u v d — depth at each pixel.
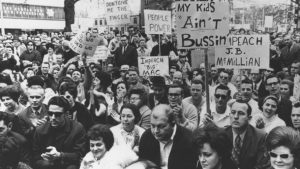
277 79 8.67
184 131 4.62
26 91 7.87
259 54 7.55
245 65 7.67
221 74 9.04
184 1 6.58
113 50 16.95
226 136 3.52
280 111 7.46
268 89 8.77
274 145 3.10
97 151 4.54
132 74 8.88
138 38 19.62
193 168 4.51
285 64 15.65
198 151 3.54
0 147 4.91
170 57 13.30
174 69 10.88
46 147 5.65
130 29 23.16
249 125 5.27
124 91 7.57
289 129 3.13
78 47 10.41
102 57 12.31
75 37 10.41
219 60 7.81
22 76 11.32
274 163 3.13
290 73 12.05
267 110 6.47
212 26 6.58
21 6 46.38
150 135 4.74
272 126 6.49
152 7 27.70
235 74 10.48
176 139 4.56
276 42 19.86
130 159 2.20
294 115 6.23
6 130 5.11
